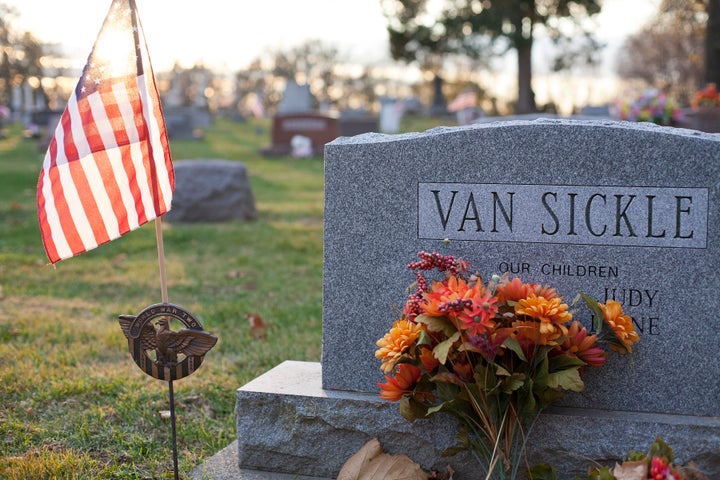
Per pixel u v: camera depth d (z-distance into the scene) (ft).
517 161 12.44
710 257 11.87
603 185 12.16
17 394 16.62
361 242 13.19
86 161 11.90
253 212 45.24
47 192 11.80
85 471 13.08
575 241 12.34
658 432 11.77
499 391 11.26
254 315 21.84
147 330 12.19
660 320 12.14
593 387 12.41
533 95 108.68
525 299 11.51
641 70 173.58
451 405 11.55
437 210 12.84
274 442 13.16
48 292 26.50
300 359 19.30
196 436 14.85
